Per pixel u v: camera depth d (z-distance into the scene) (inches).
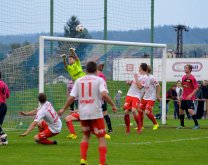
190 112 1689.2
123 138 1380.4
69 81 1713.8
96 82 904.3
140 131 1521.9
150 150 1143.6
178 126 1779.0
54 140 1285.7
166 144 1253.1
